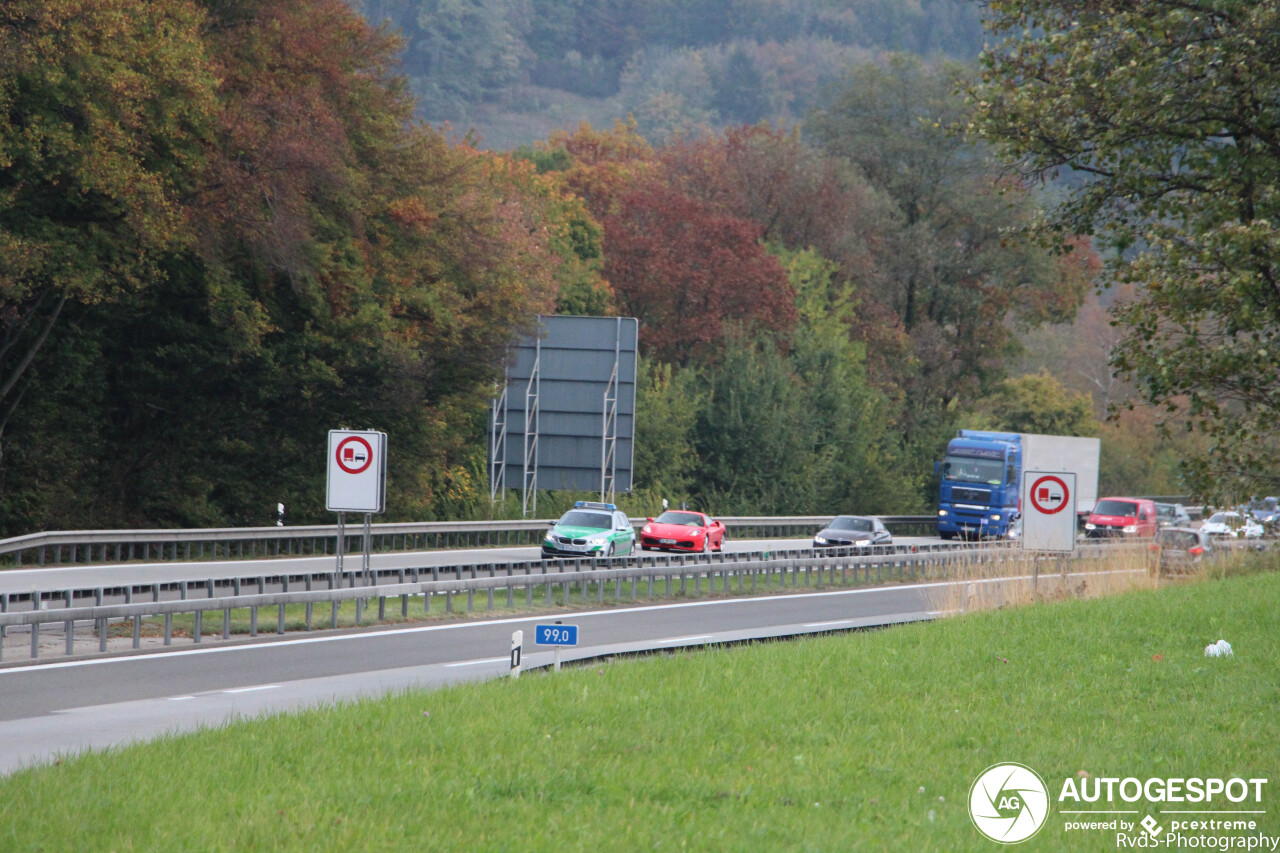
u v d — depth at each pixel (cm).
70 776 1784
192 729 2312
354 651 3753
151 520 8331
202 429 8594
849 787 1775
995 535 10262
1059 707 2391
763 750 1997
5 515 7331
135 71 6147
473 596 5253
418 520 9638
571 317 8838
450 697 2447
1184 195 3956
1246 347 3594
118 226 6581
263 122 7406
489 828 1541
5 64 5662
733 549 9275
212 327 7938
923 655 3072
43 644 3781
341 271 8362
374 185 8650
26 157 5931
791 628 4097
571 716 2242
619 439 8769
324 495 9038
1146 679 2692
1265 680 2678
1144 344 3925
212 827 1520
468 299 9262
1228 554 6066
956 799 1738
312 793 1683
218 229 7281
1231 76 3644
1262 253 3469
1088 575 5081
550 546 7188
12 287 6100
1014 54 4103
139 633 3678
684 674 2767
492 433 9038
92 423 7938
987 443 10400
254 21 7700
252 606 4038
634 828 1545
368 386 8738
